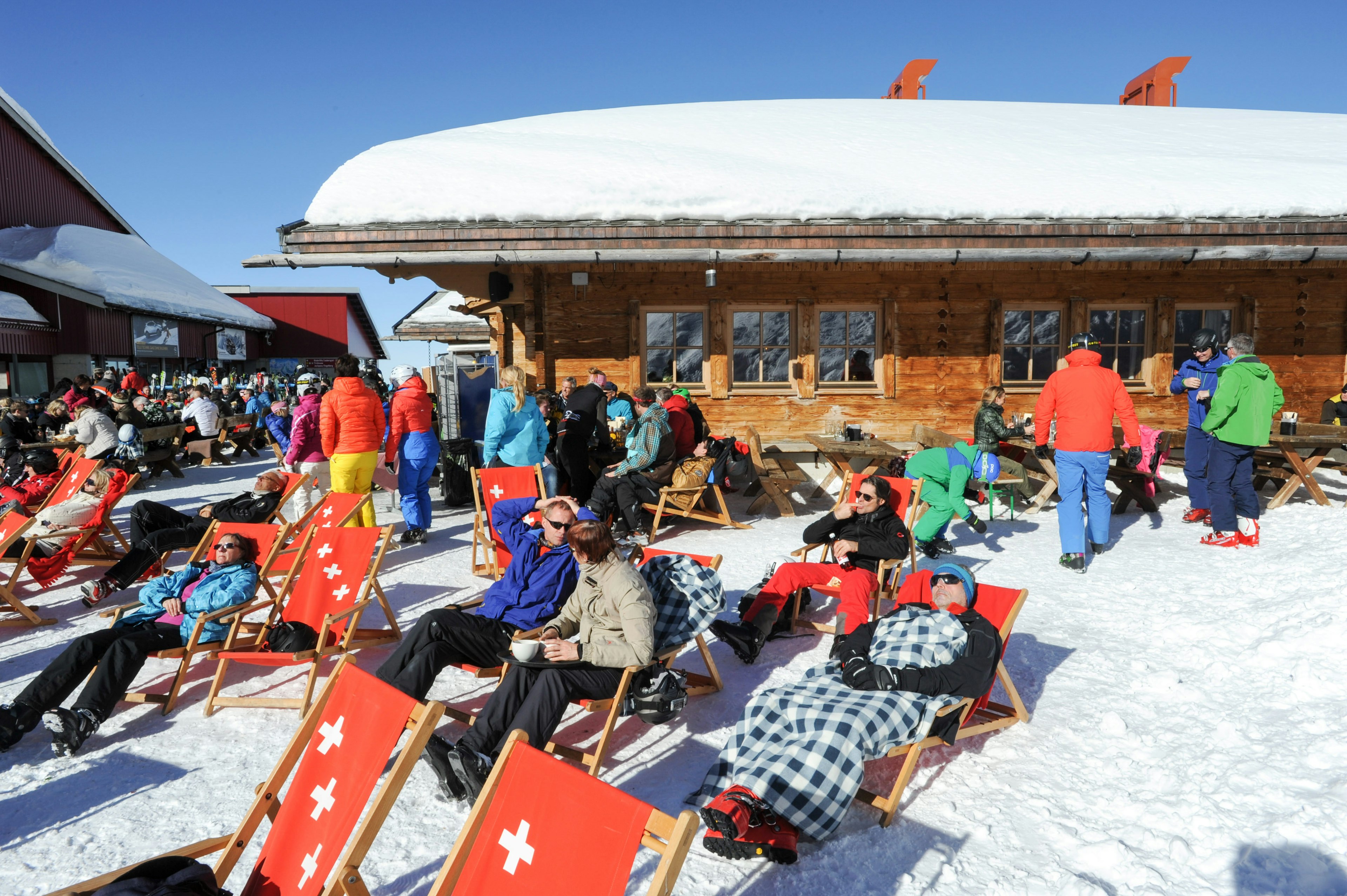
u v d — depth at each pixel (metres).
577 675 3.41
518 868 2.08
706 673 4.58
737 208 9.40
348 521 6.15
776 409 10.73
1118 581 6.07
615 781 3.42
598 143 11.79
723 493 10.10
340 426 6.94
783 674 4.55
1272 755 3.33
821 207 9.47
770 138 12.52
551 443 9.41
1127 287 10.82
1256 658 4.32
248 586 4.53
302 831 2.46
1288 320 10.92
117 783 3.41
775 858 2.71
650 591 3.92
